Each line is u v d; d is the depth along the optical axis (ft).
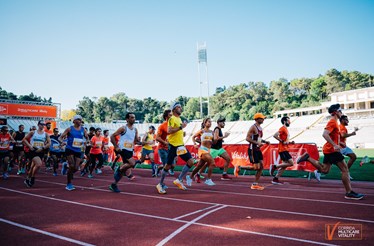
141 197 21.33
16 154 44.98
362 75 344.69
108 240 11.76
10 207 18.02
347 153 29.35
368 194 21.56
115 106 438.81
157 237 12.01
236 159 37.81
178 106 22.97
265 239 11.57
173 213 16.07
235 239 11.62
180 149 23.02
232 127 212.64
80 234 12.57
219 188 25.73
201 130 31.55
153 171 37.58
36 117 128.57
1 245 11.29
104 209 17.29
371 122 167.12
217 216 15.23
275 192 23.04
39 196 22.00
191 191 24.07
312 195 21.29
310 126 180.14
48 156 49.16
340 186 26.13
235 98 389.39
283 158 27.63
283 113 306.55
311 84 360.28
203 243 11.21
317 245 10.87
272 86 384.27
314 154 30.30
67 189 25.35
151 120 413.80
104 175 39.68
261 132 24.85
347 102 242.37
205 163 29.48
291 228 12.97
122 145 23.44
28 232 12.91
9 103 122.01
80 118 25.77
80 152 26.12
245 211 16.29
